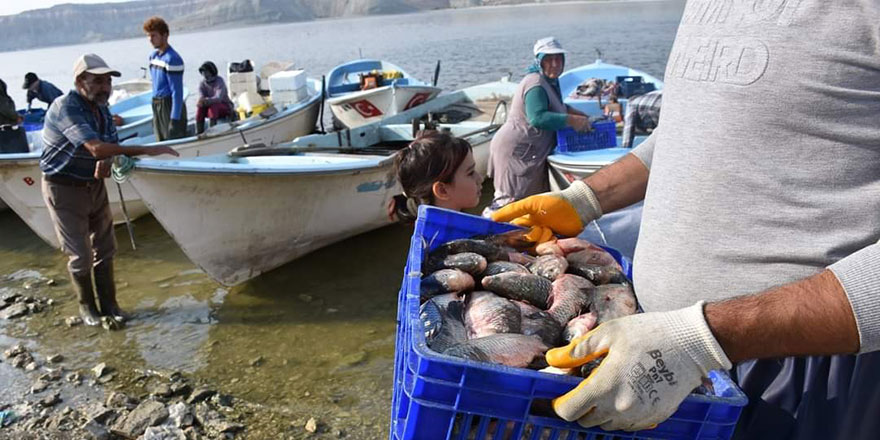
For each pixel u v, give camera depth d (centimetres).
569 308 185
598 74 1170
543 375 127
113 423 405
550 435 135
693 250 166
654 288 179
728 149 156
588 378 127
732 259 159
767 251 153
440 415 130
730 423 130
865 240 145
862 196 143
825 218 146
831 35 139
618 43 3294
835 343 127
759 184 152
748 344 128
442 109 1035
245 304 580
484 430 132
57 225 518
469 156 286
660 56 2569
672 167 172
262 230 595
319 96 1127
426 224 223
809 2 142
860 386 151
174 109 873
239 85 1097
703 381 133
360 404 421
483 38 4709
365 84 1232
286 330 529
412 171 283
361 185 645
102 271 545
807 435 157
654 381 124
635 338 126
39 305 587
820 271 147
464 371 125
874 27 134
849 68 138
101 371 466
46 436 391
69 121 484
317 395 432
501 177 612
